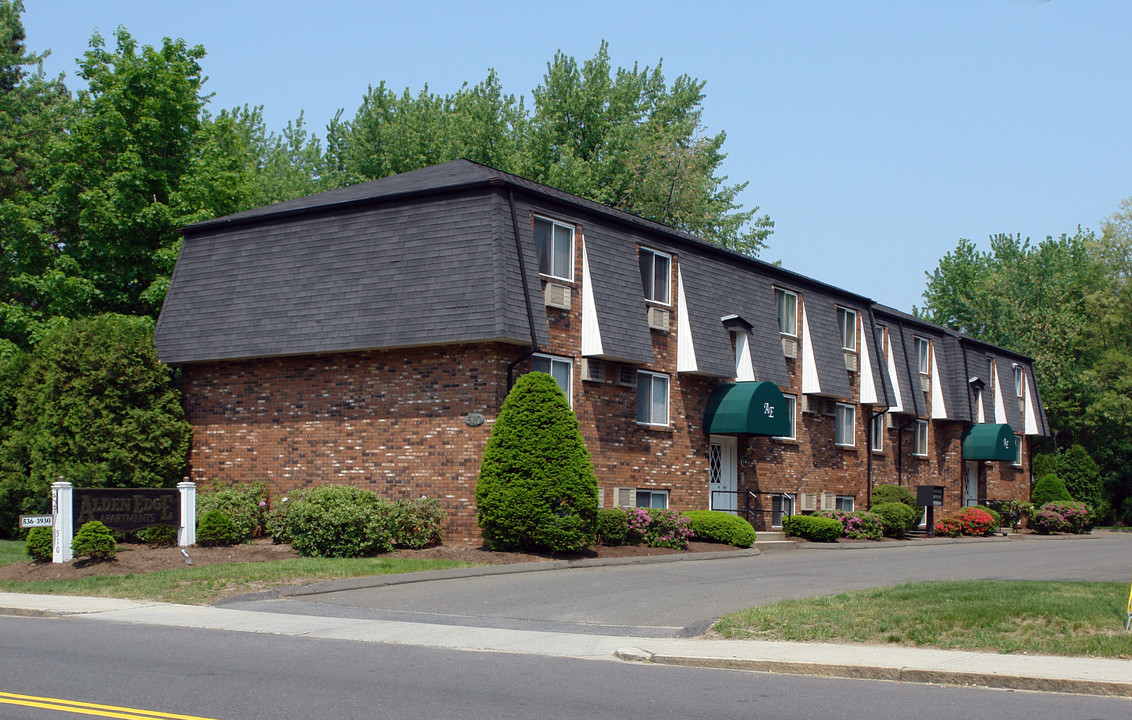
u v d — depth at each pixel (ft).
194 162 109.70
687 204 173.58
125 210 104.32
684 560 77.15
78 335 84.33
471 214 76.18
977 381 148.46
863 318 123.13
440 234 77.20
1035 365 184.85
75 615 51.55
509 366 75.20
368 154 167.53
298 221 84.89
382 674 35.53
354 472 79.20
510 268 74.69
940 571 68.69
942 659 37.65
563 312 80.53
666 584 60.70
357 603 54.19
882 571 68.85
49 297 106.73
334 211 83.10
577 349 81.41
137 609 52.80
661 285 91.76
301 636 44.83
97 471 81.00
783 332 107.86
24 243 108.06
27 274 107.14
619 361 85.05
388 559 67.41
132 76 106.63
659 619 48.93
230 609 52.70
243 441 84.64
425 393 76.84
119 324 86.38
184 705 29.96
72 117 135.64
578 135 181.47
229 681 33.73
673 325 92.17
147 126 105.81
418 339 75.15
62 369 83.87
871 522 105.40
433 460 75.97
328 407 80.94
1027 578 62.59
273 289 84.12
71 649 40.29
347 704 30.35
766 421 94.73
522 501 70.54
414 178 89.86
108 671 35.29
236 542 76.54
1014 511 144.56
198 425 86.99
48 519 67.26
